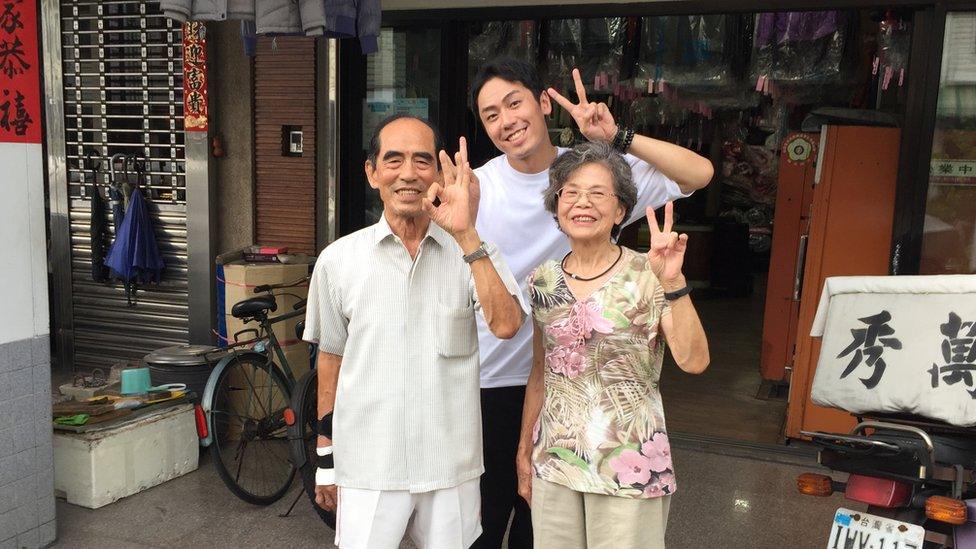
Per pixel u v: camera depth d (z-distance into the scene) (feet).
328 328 6.89
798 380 14.39
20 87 9.57
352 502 6.56
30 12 9.58
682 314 6.09
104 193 17.48
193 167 16.26
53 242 18.12
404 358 6.45
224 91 16.07
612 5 13.82
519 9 14.33
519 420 7.99
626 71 17.63
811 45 16.92
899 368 7.79
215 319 16.75
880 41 13.80
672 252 6.03
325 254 6.77
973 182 12.29
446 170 6.04
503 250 7.80
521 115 7.14
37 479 10.18
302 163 15.79
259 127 15.99
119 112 17.21
